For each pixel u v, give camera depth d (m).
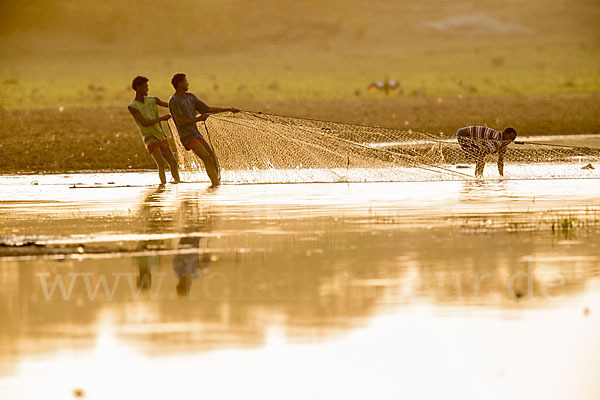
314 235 40.91
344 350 24.66
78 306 28.97
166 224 44.88
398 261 34.88
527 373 23.09
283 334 25.88
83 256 36.72
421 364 23.67
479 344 25.02
